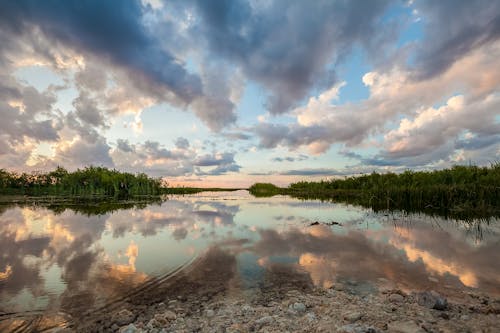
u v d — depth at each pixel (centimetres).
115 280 576
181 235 991
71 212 1641
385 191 2028
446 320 392
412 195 1792
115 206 2036
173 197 3291
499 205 1428
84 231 1058
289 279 583
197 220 1340
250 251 787
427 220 1247
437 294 449
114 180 3553
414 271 617
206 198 3097
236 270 638
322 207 1922
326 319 399
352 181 3834
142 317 428
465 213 1417
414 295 482
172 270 636
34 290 524
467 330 361
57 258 721
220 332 377
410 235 961
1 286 542
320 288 534
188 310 449
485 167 1916
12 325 404
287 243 875
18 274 607
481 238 894
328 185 4200
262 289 534
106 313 441
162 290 529
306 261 699
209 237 960
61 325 405
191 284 558
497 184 1491
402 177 2433
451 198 1561
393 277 585
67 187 3553
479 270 615
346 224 1203
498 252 745
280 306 454
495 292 499
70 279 579
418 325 374
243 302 477
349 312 412
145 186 3953
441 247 802
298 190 5003
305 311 437
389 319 393
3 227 1138
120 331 387
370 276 593
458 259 692
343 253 764
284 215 1517
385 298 475
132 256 741
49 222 1259
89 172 3638
